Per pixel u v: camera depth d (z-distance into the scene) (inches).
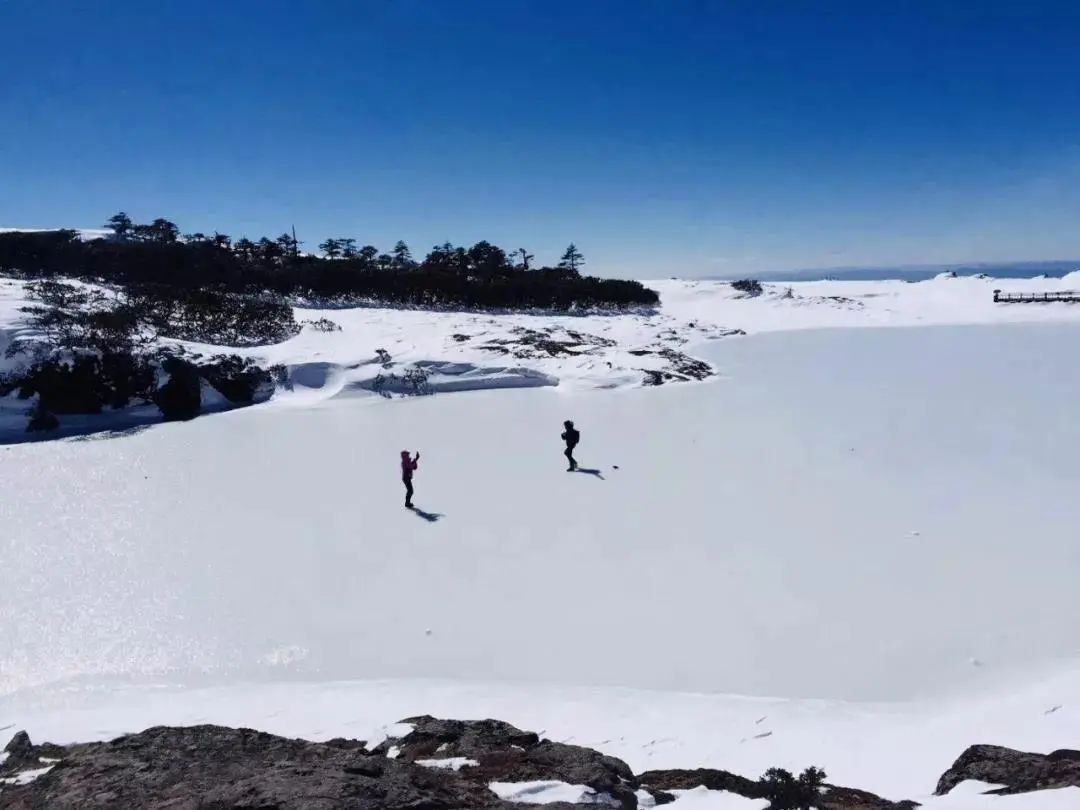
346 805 141.1
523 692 276.7
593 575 388.5
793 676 289.3
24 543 420.5
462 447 664.4
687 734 239.3
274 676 291.7
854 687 279.7
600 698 271.0
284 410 828.6
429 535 447.5
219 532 447.8
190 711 254.8
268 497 518.6
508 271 1999.3
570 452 586.9
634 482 551.2
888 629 321.7
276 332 1127.0
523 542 435.8
